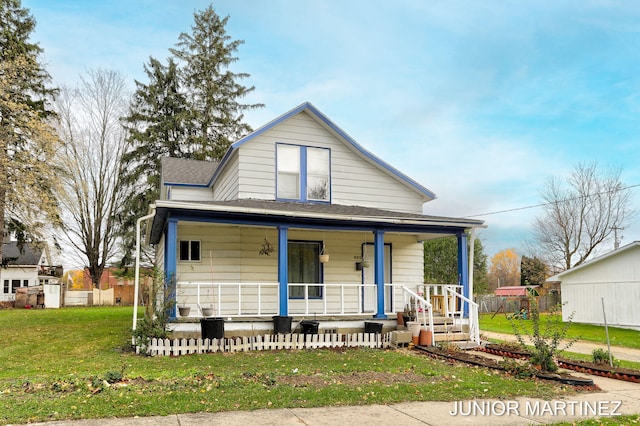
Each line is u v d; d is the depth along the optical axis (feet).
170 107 113.70
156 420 19.15
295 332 42.70
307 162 52.54
